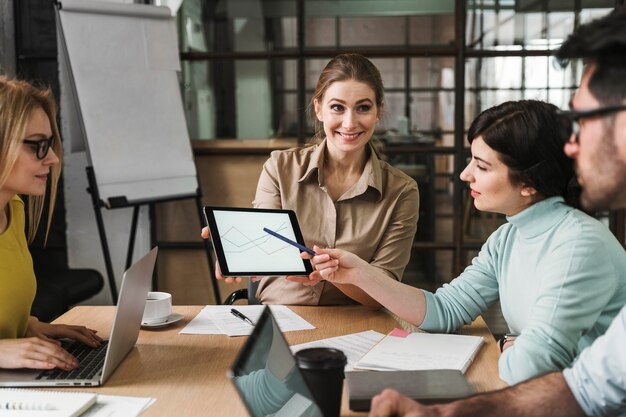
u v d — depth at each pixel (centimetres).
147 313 179
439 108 381
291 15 384
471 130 156
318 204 224
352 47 376
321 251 179
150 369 151
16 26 367
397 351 157
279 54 379
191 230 384
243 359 108
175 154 351
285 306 202
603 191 100
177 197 349
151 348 165
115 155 330
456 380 137
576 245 145
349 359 156
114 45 335
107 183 325
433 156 382
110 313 196
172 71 355
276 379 117
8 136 164
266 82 382
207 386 141
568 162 147
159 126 347
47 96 179
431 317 176
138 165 337
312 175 223
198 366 153
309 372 118
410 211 225
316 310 199
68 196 378
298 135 383
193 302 388
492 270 179
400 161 383
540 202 153
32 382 140
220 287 389
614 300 146
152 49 347
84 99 323
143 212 380
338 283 195
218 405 131
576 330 141
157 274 387
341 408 130
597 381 108
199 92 384
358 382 135
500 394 112
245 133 384
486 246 181
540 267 152
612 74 95
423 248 385
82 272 354
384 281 179
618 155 97
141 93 342
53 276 342
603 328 146
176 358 158
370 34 465
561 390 111
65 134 374
